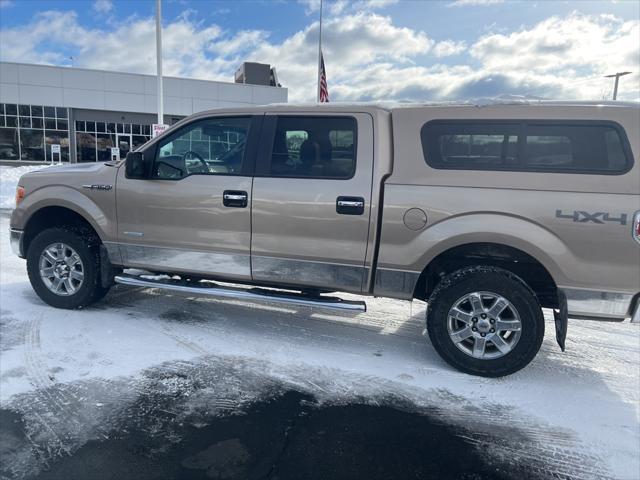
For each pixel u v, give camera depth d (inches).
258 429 118.6
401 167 154.5
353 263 160.1
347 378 147.6
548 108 144.1
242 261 172.7
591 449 115.2
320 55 546.9
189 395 133.6
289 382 143.6
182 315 197.9
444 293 151.6
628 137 136.9
